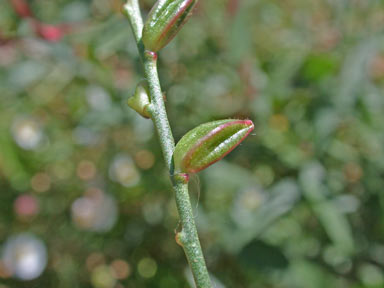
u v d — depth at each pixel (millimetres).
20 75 222
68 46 192
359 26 231
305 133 212
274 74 214
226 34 219
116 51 212
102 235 257
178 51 238
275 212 177
